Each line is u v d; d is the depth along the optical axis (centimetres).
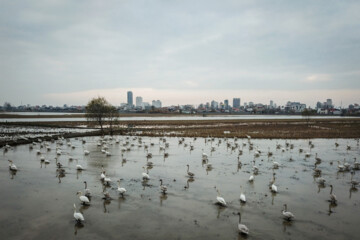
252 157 4806
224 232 2017
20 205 2472
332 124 13625
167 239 1914
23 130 9438
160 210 2398
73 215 2280
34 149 5344
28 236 1928
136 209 2414
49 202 2550
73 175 3475
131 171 3722
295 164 4259
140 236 1950
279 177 3478
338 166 3831
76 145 6100
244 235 1970
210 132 9200
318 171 3625
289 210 2425
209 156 4888
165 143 6112
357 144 6556
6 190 2858
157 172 3678
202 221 2194
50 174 3506
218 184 3153
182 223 2156
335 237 1953
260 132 9269
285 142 6906
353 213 2373
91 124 12625
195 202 2589
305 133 8906
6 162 4166
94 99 8806
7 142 5891
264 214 2334
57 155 4766
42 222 2145
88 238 1914
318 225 2139
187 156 4866
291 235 1980
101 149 5528
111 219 2216
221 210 2409
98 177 3400
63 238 1911
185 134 8438
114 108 9112
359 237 1952
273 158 4722
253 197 2738
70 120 15950
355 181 3117
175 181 3256
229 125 12769
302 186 3112
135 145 6147
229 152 5328
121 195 2753
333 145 6438
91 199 2638
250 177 3253
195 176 3497
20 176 3394
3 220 2170
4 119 16725
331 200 2631
